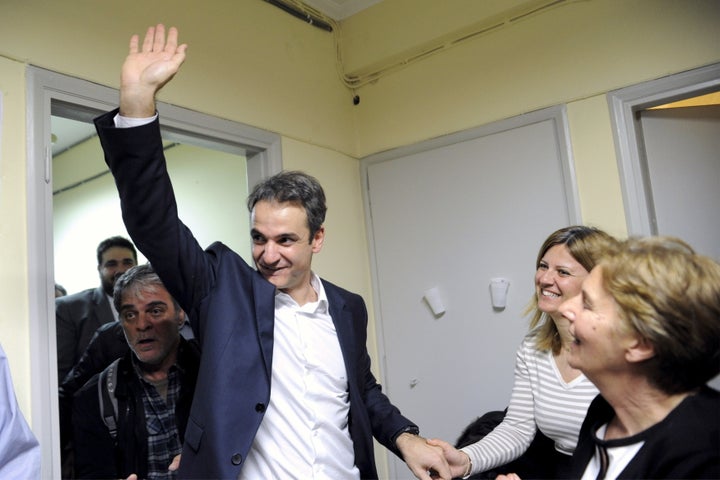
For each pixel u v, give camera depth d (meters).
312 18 2.55
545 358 1.41
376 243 2.63
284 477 1.10
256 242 1.19
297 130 2.38
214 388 1.04
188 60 1.93
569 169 2.08
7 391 1.10
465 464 1.28
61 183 4.17
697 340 0.63
